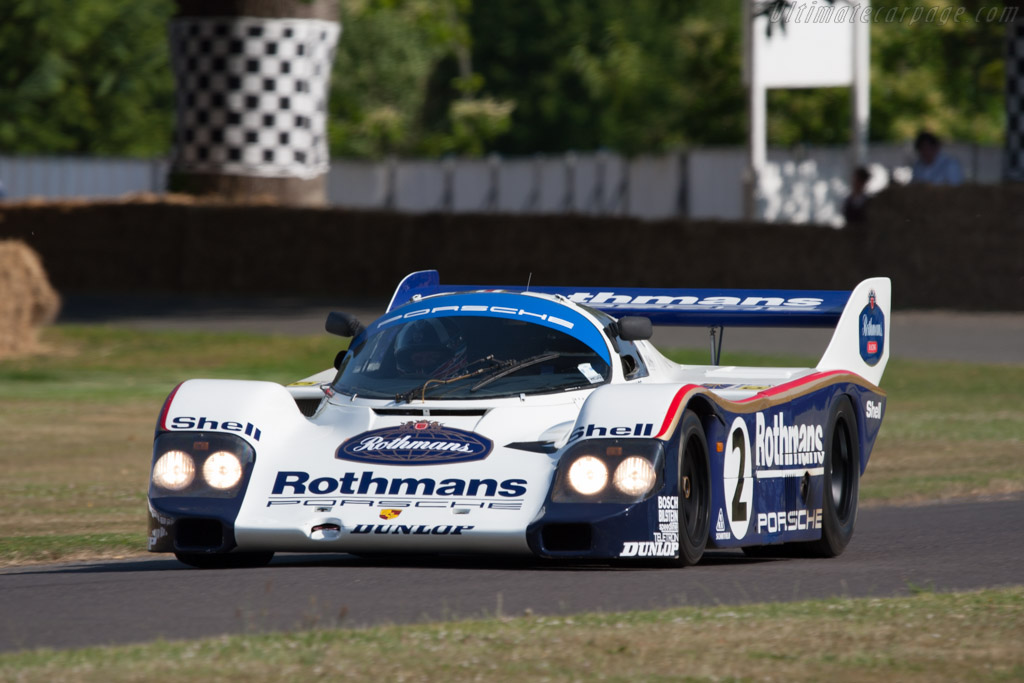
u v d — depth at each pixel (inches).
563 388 981.2
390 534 868.0
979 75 5728.3
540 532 863.1
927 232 3422.7
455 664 627.5
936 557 1034.7
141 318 3363.7
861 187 3545.8
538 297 1068.5
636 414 892.6
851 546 1147.3
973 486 1459.2
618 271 3784.5
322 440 943.0
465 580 863.1
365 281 4072.3
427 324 1039.6
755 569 935.7
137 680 601.3
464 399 971.3
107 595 820.6
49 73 7298.2
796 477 1050.7
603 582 851.4
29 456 1674.5
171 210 4156.0
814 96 5940.0
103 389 2336.4
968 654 650.2
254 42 4028.1
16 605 791.7
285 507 893.8
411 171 5502.0
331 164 5615.2
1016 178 3437.5
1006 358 2578.7
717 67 5964.6
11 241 2785.4
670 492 878.4
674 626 704.4
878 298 1261.1
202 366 2605.8
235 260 4141.2
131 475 1544.0
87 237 4237.2
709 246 3659.0
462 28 5187.0
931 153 3486.7
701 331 3043.8
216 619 743.7
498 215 3932.1
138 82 7652.6
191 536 913.5
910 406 2119.8
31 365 2623.0
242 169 4126.5
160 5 7662.4
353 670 617.0
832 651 653.9
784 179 4503.0
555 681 602.5
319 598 800.9
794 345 2753.4
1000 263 3371.1
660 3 6353.3
